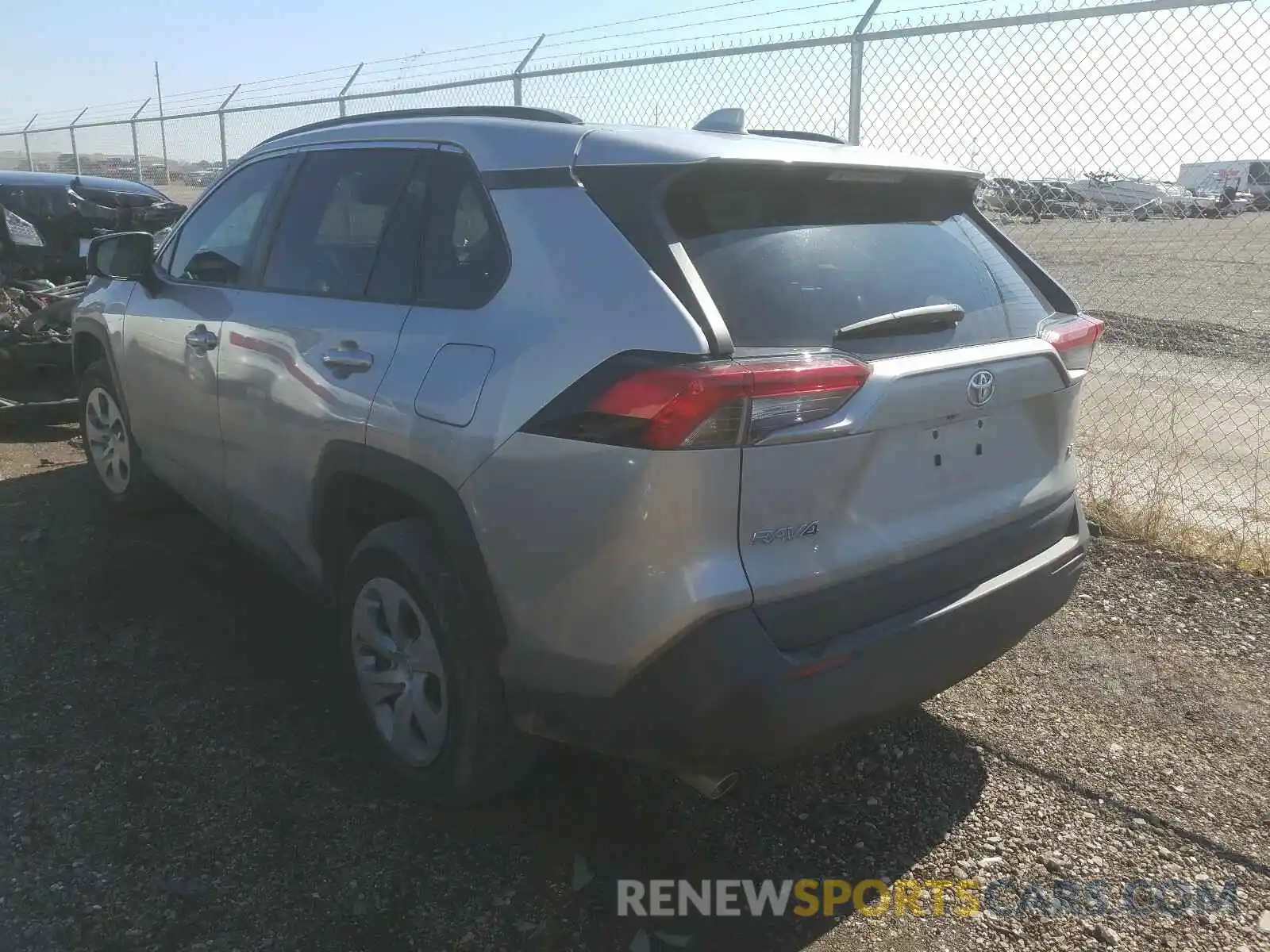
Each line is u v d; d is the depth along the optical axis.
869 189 2.85
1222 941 2.53
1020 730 3.46
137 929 2.45
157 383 4.27
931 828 2.95
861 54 5.96
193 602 4.21
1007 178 5.64
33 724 3.29
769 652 2.25
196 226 4.29
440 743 2.83
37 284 7.72
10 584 4.33
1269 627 4.17
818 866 2.78
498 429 2.49
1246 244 6.48
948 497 2.62
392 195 3.16
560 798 3.03
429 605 2.76
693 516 2.20
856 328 2.44
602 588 2.33
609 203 2.51
